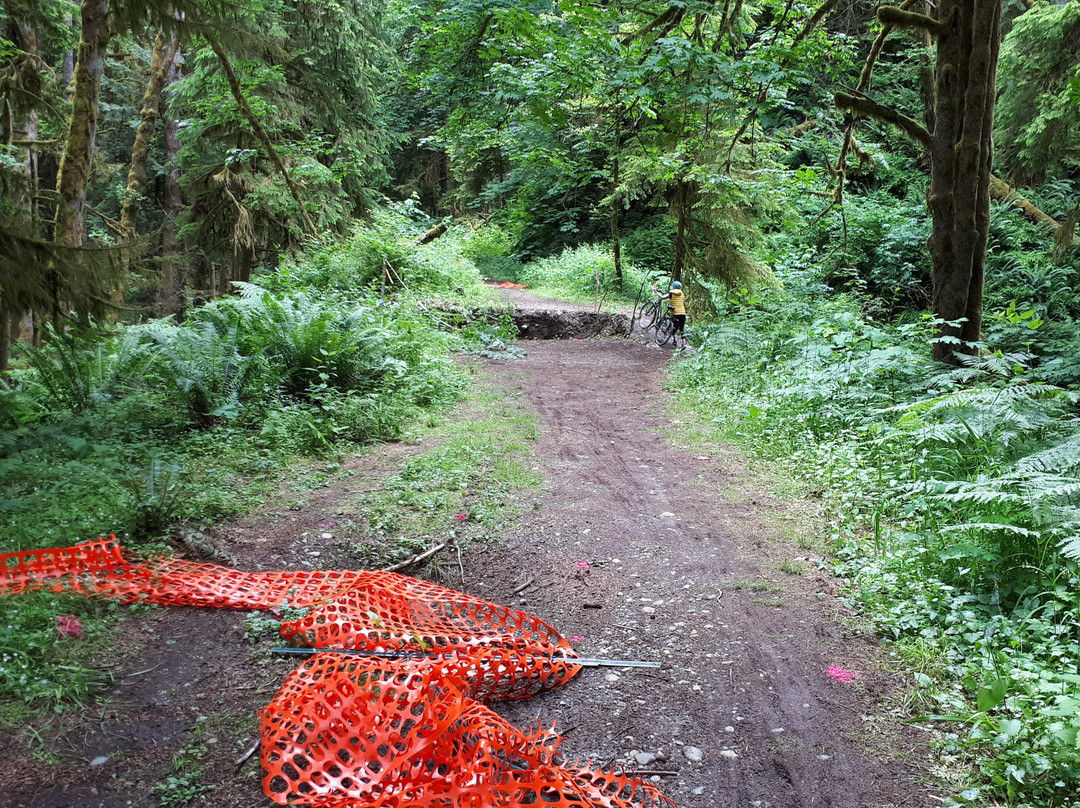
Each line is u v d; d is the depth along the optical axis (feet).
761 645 13.00
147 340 26.22
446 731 9.20
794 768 9.87
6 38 46.50
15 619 12.01
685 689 11.71
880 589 14.57
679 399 33.30
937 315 28.19
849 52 36.06
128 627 12.76
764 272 50.67
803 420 25.39
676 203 54.13
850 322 31.55
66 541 15.11
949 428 18.57
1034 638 12.04
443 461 22.44
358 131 70.74
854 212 60.59
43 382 24.45
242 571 15.39
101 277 19.76
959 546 13.78
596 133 61.26
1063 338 40.91
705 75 32.42
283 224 63.72
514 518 18.71
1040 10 51.16
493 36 44.73
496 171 96.32
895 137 70.08
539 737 9.86
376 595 13.51
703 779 9.67
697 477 22.56
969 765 9.78
